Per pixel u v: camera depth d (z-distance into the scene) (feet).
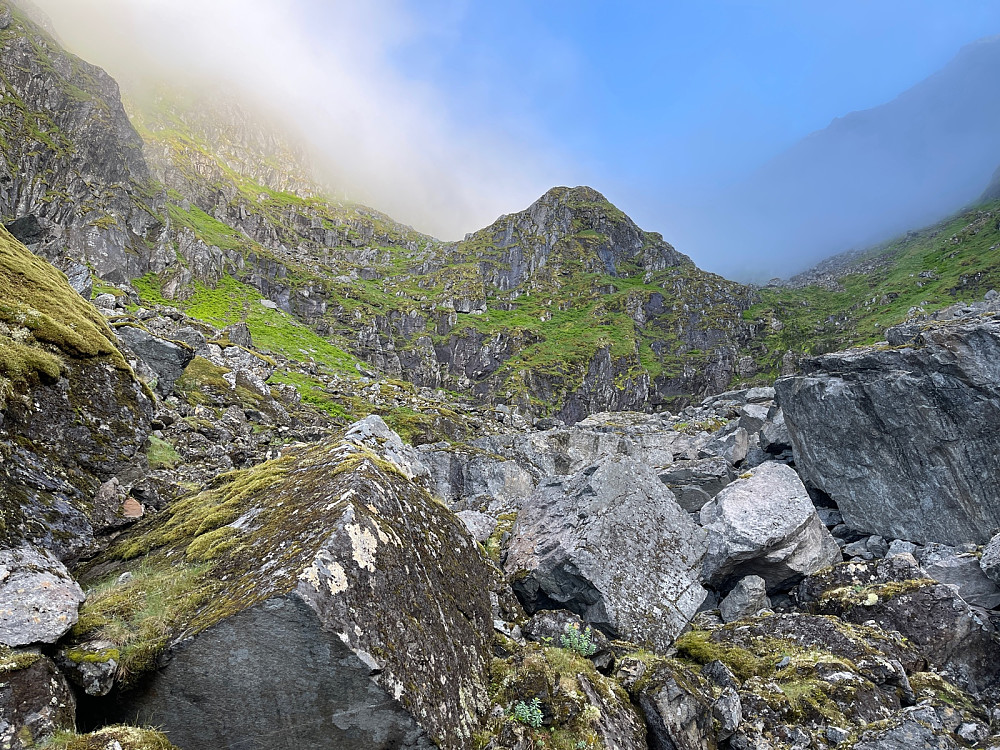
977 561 39.55
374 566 22.49
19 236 124.47
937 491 48.88
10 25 412.57
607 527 40.83
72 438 32.32
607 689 25.66
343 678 18.90
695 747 25.02
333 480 27.07
